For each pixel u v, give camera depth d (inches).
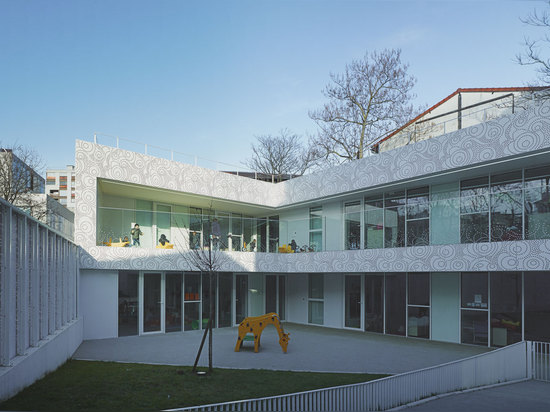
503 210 498.3
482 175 543.2
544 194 463.2
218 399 273.6
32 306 309.6
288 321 817.5
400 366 404.2
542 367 405.4
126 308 587.5
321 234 697.0
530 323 496.4
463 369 357.7
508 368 398.9
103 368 364.5
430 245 534.0
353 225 661.9
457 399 315.0
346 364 410.0
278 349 490.9
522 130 461.4
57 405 242.1
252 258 690.8
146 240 613.3
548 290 484.1
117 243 584.1
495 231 503.2
